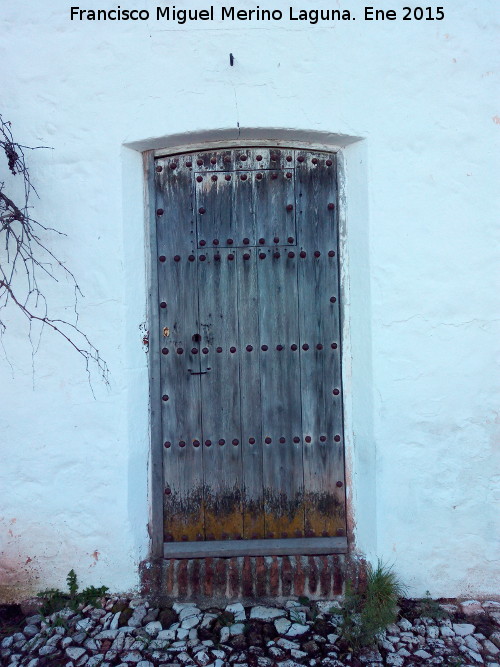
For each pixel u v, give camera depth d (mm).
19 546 2959
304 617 2793
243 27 2863
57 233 2922
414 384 2910
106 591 2959
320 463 3119
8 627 2793
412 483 2924
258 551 3051
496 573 2951
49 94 2895
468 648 2594
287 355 3111
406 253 2893
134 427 2984
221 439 3121
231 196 3100
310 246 3098
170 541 3117
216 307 3111
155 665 2486
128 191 2967
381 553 2916
